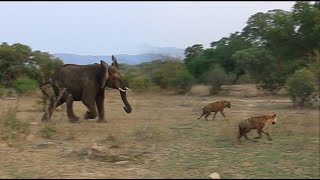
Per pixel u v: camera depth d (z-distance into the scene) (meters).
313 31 29.55
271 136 14.15
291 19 30.75
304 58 31.12
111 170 10.28
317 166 10.48
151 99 30.52
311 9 29.88
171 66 38.44
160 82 38.22
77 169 10.37
